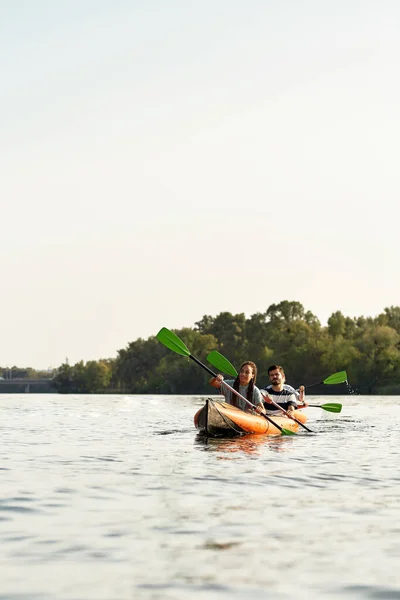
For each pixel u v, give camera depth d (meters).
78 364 140.12
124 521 4.91
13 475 7.09
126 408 26.59
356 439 11.60
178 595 3.38
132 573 3.71
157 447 9.97
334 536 4.50
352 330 99.88
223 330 129.88
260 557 4.01
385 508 5.40
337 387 82.88
